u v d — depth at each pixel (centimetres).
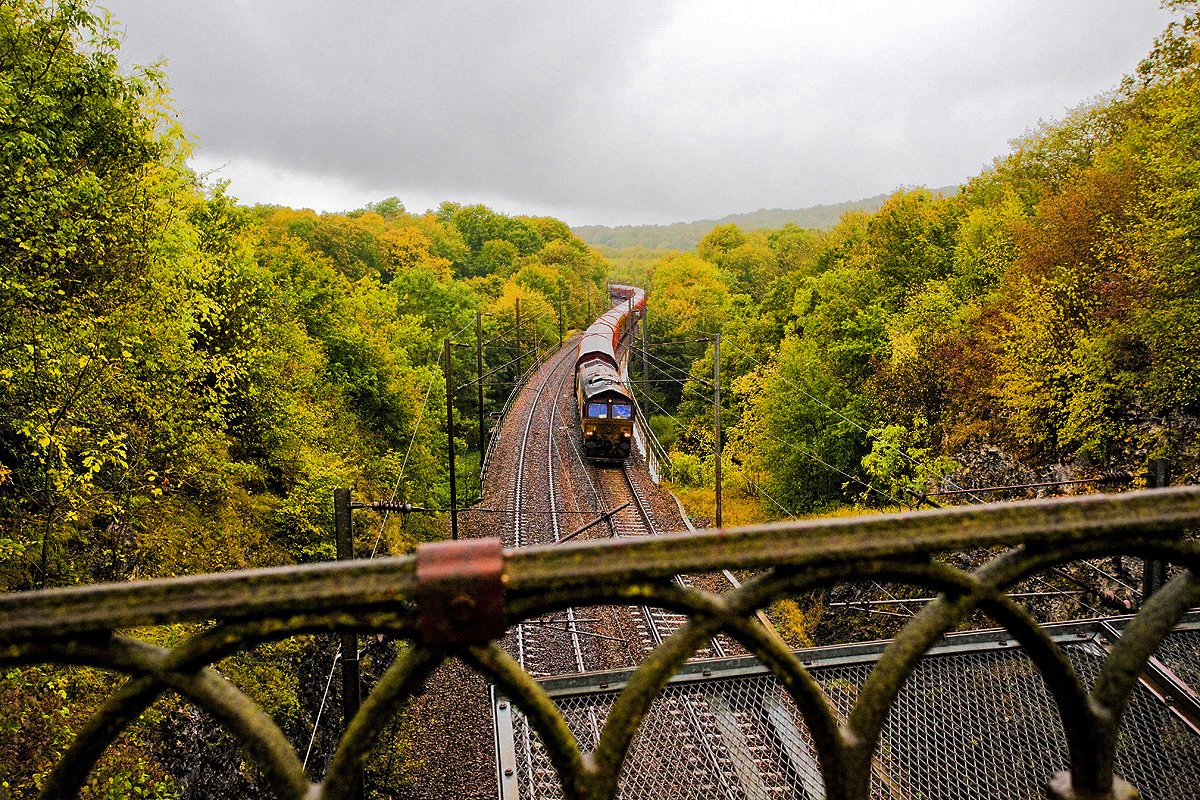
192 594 95
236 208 1723
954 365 1855
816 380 2366
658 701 430
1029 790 379
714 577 1595
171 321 865
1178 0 1172
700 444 3078
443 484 2497
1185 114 1139
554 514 2114
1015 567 115
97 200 759
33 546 712
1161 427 1238
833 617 1652
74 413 696
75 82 735
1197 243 1131
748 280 7038
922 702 432
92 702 696
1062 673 118
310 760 1088
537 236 9462
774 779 387
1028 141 2673
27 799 554
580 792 101
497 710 435
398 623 98
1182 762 359
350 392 2059
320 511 1370
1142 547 118
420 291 3784
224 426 1068
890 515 111
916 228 2798
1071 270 1442
